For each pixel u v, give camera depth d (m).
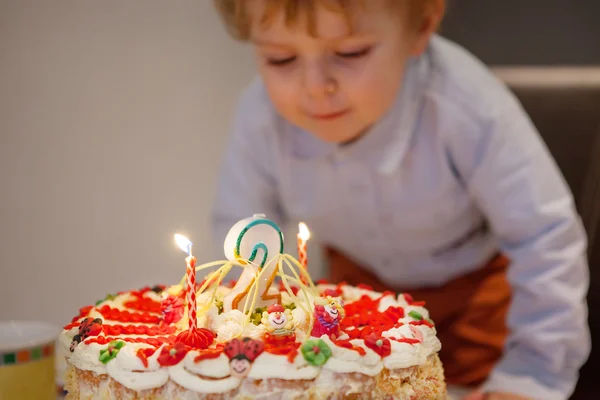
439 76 0.88
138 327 0.60
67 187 1.18
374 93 0.73
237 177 0.98
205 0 1.18
